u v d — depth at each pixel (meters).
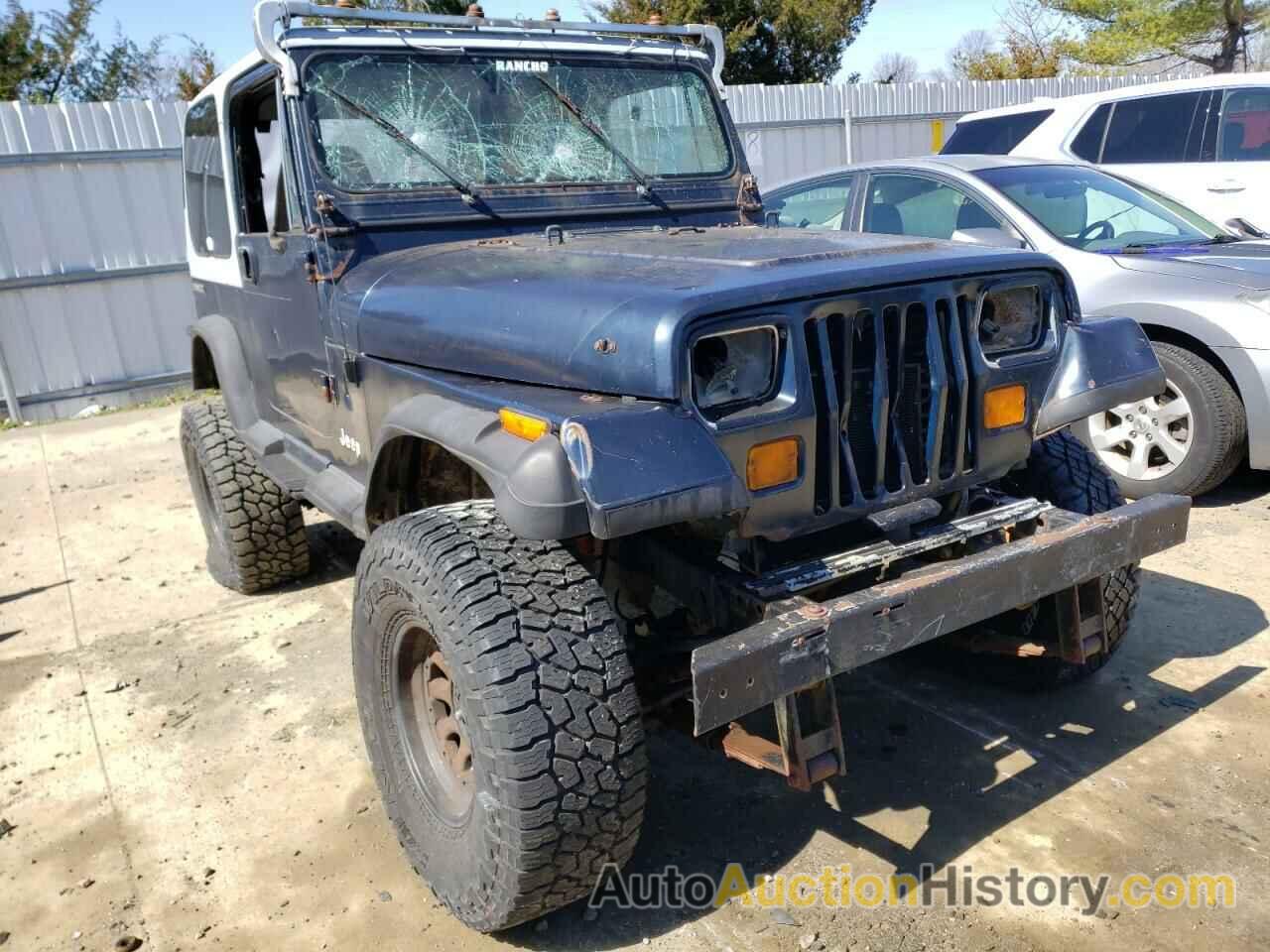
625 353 2.18
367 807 3.04
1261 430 4.59
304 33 3.19
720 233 3.29
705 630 2.59
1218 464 4.73
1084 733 3.19
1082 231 5.36
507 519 2.05
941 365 2.48
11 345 9.18
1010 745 3.16
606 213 3.59
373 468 2.71
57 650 4.28
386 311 2.94
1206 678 3.45
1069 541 2.49
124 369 9.73
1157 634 3.76
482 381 2.56
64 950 2.53
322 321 3.31
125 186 9.44
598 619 2.21
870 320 2.40
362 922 2.57
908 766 3.09
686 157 3.86
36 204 9.10
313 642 4.20
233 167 3.98
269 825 2.98
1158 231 5.46
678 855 2.75
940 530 2.63
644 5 19.88
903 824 2.83
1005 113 8.41
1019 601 2.43
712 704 1.99
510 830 2.13
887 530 2.57
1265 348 4.51
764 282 2.22
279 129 3.32
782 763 2.23
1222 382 4.69
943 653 3.59
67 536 5.83
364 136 3.25
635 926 2.50
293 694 3.76
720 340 2.21
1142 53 21.77
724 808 2.95
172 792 3.17
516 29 3.57
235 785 3.19
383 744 2.70
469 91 3.44
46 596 4.91
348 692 3.75
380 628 2.56
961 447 2.58
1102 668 3.55
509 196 3.42
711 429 2.16
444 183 3.34
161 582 5.01
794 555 2.57
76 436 8.52
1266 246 5.19
